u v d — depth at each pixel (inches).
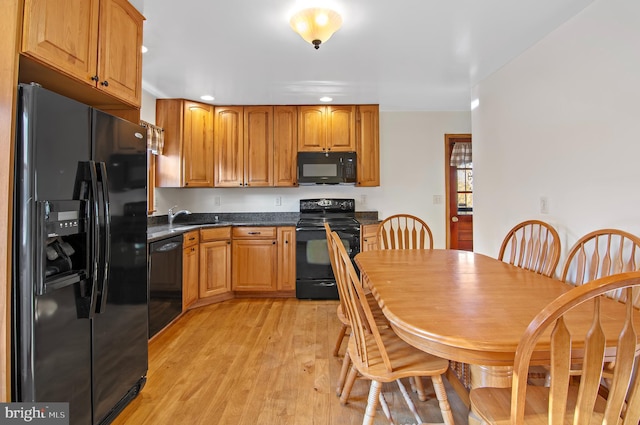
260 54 97.2
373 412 52.8
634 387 32.6
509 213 104.0
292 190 164.1
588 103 74.0
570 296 30.3
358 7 73.7
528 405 41.6
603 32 69.8
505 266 75.8
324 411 66.7
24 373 44.4
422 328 40.6
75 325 52.0
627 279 29.8
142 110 128.5
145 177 72.6
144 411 66.4
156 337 101.7
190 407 67.8
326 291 138.9
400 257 87.7
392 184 165.6
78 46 55.1
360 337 53.4
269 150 150.0
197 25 80.8
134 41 71.4
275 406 68.1
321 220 152.3
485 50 94.9
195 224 145.7
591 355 31.7
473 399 43.6
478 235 122.4
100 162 55.8
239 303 135.4
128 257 66.1
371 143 150.2
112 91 64.1
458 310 46.5
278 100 143.3
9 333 44.4
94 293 53.9
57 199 47.6
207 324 112.6
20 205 44.1
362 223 143.5
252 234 140.6
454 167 167.3
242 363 85.7
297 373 80.7
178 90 128.7
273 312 124.3
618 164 67.2
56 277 48.6
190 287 122.6
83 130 52.6
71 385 51.3
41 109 44.9
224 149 149.3
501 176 107.7
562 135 81.8
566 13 76.5
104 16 61.5
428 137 165.6
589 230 74.4
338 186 165.0
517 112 99.3
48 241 48.6
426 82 121.0
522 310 46.3
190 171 141.2
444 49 94.2
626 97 65.2
